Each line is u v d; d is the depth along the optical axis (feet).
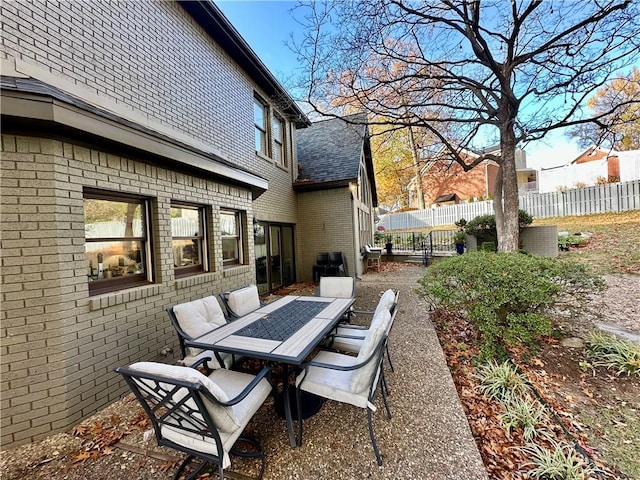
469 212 54.65
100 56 11.12
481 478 5.97
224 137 19.57
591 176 65.77
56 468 6.64
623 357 10.48
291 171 30.40
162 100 14.29
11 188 7.45
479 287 11.84
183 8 16.15
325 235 30.86
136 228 11.25
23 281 7.54
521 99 20.54
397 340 13.56
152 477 6.31
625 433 7.50
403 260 44.78
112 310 9.47
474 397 9.20
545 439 7.32
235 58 21.13
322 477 6.15
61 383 7.88
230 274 16.71
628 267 24.29
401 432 7.43
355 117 33.14
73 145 8.51
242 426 6.12
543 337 12.85
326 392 7.14
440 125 29.76
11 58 8.29
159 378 5.08
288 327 9.21
